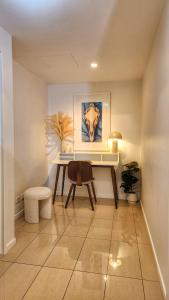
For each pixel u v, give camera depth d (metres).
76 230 2.65
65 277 1.77
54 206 3.54
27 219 2.88
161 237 1.74
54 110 4.12
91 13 1.76
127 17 1.83
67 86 4.06
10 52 2.12
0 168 2.01
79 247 2.25
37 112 3.66
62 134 4.06
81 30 2.04
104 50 2.52
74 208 3.45
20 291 1.61
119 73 3.42
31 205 2.82
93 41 2.28
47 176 4.18
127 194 3.83
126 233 2.58
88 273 1.82
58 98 4.09
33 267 1.90
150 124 2.52
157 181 1.97
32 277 1.77
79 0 1.60
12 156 2.16
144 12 1.76
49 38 2.21
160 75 1.87
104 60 2.84
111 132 3.87
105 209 3.41
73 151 4.09
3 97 2.00
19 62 2.93
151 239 2.26
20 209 3.08
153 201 2.21
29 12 1.74
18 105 3.00
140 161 3.78
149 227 2.46
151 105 2.45
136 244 2.32
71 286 1.67
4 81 2.01
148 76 2.74
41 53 2.60
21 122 3.10
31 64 3.00
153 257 2.06
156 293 1.60
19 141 3.05
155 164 2.10
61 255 2.09
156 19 1.87
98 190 4.07
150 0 1.61
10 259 2.02
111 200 3.89
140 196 3.71
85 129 4.04
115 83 3.89
